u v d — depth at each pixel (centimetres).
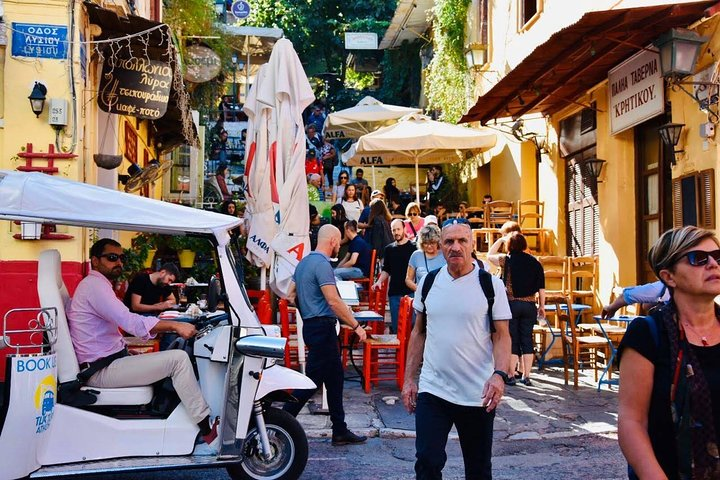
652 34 954
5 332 545
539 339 1281
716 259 301
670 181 1092
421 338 518
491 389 467
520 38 1636
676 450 300
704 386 296
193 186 1900
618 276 1180
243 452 595
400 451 748
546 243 1508
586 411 901
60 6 917
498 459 727
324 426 829
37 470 542
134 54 1093
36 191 558
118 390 586
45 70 916
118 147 1266
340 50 3612
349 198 1959
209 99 2222
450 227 501
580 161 1375
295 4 3569
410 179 2631
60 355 577
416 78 2797
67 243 897
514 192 1700
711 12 845
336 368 754
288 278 960
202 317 677
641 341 309
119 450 570
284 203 971
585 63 1112
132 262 1045
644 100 1034
